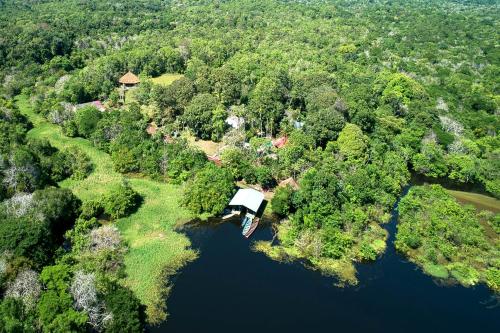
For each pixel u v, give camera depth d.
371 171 101.75
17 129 117.75
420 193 97.75
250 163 106.06
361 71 172.25
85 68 171.38
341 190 93.25
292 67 175.75
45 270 64.44
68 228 83.31
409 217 90.56
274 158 108.81
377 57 193.50
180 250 80.69
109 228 80.81
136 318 60.84
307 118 124.81
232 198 93.00
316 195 88.56
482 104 148.38
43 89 150.38
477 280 77.31
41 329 56.16
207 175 94.88
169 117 133.12
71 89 143.25
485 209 100.75
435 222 86.31
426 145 120.06
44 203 79.75
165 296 69.88
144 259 77.38
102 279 66.00
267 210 93.88
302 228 85.12
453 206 91.56
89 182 100.06
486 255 82.06
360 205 93.19
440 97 153.12
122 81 161.50
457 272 78.75
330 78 149.88
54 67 170.50
